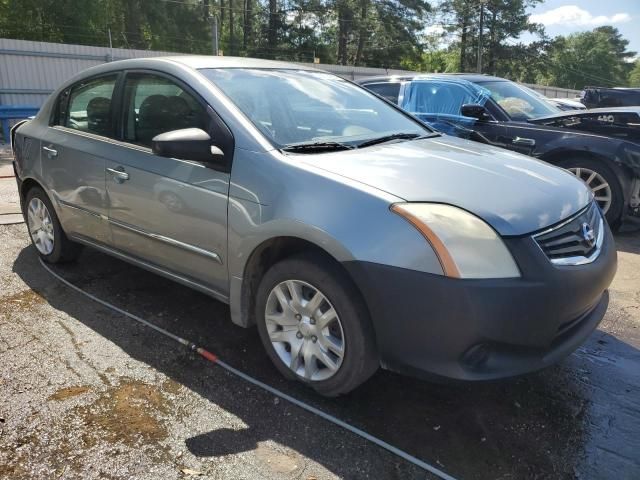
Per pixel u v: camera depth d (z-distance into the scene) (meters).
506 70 57.62
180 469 2.22
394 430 2.51
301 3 46.72
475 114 6.16
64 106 4.09
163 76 3.29
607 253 2.73
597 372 3.08
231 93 3.09
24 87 18.44
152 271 3.48
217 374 2.92
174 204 3.07
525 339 2.30
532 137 5.97
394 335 2.36
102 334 3.32
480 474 2.25
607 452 2.40
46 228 4.39
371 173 2.57
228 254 2.85
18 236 5.19
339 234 2.39
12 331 3.33
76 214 3.91
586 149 5.66
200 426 2.49
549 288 2.28
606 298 2.96
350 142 3.07
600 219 2.92
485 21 55.19
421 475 2.23
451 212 2.32
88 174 3.67
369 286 2.34
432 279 2.23
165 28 40.12
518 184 2.64
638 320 3.78
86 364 2.98
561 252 2.44
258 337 3.34
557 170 3.08
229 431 2.47
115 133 3.56
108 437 2.40
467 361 2.29
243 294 2.88
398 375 2.96
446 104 6.70
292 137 2.98
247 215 2.71
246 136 2.82
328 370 2.62
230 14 46.19
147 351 3.14
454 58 57.88
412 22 49.06
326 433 2.47
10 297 3.81
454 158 2.92
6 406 2.59
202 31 42.41
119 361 3.02
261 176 2.69
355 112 3.56
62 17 29.67
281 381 2.87
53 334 3.30
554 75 71.94
